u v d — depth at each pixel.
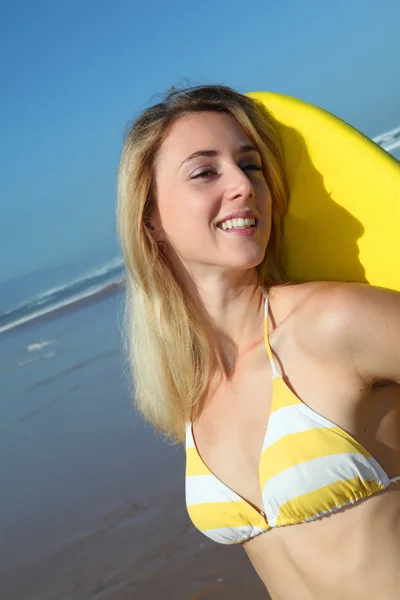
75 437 6.04
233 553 3.85
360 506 2.00
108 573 4.00
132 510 4.57
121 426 5.96
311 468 1.99
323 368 2.06
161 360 2.48
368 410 2.05
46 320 12.38
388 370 2.01
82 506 4.81
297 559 2.11
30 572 4.26
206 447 2.34
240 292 2.32
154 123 2.36
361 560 2.00
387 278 2.25
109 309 11.13
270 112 2.41
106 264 14.35
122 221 2.51
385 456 2.04
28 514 4.94
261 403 2.20
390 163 2.20
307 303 2.14
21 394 7.79
